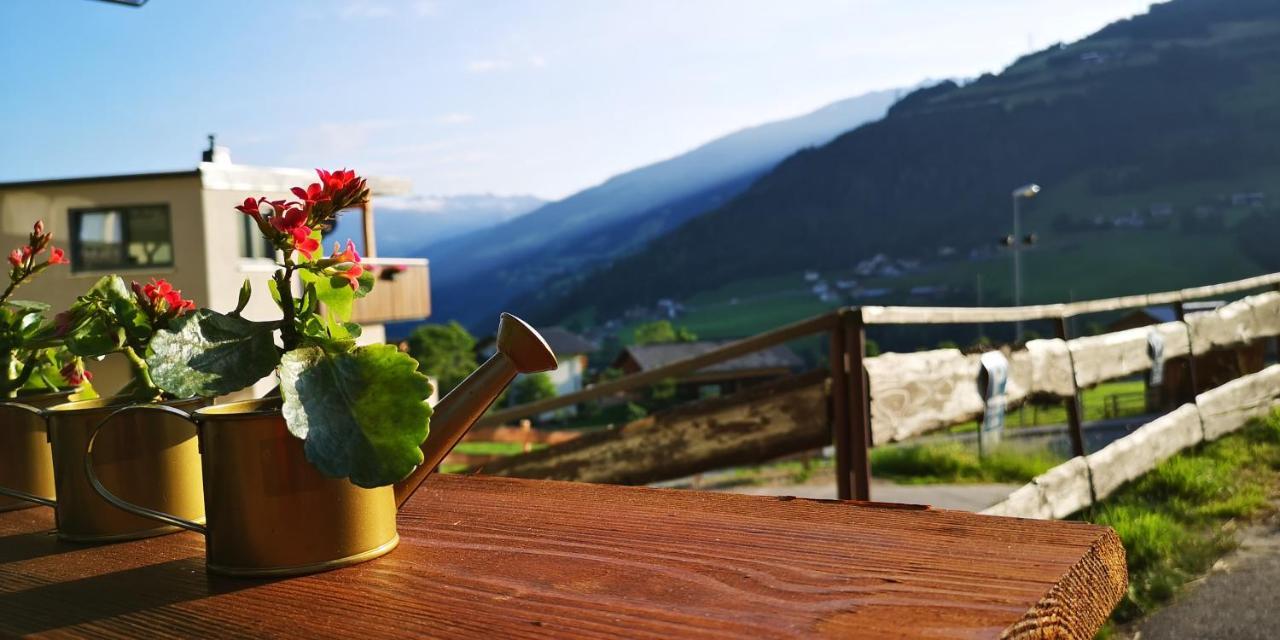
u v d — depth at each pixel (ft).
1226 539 12.95
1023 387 13.28
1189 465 16.14
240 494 2.76
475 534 3.11
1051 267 480.64
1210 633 10.06
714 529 2.98
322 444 2.62
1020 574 2.34
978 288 465.47
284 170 50.75
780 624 2.08
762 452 11.99
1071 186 565.12
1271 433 18.60
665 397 299.99
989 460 23.70
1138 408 95.55
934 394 11.62
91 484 3.05
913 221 618.85
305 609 2.46
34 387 4.59
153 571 2.96
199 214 46.78
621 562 2.66
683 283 647.56
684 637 2.04
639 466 13.26
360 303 58.65
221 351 2.85
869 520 2.99
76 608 2.61
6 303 4.53
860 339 10.73
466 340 267.18
